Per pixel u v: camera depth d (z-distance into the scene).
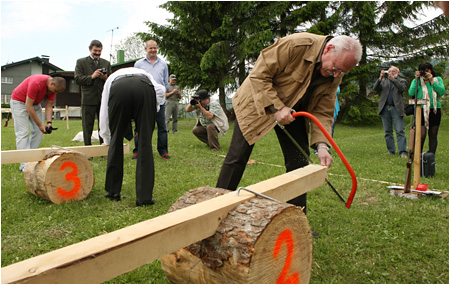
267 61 2.50
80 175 3.69
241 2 15.01
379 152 7.88
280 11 14.73
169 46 15.57
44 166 3.49
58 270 1.10
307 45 2.41
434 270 2.49
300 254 1.81
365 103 16.39
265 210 1.68
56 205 3.48
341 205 3.84
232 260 1.56
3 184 4.20
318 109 2.78
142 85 3.36
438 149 8.61
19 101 4.62
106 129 3.83
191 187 4.36
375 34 15.90
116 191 3.70
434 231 3.15
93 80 5.86
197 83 16.14
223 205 1.68
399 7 15.66
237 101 2.76
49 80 4.52
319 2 14.90
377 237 2.98
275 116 2.50
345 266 2.50
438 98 5.75
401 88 7.02
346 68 2.33
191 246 1.73
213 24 16.08
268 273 1.62
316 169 2.39
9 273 1.04
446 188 4.69
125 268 1.26
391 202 3.98
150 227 1.38
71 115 24.86
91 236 2.84
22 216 3.21
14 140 8.45
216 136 7.37
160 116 6.08
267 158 6.80
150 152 3.51
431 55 16.59
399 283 2.33
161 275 2.31
